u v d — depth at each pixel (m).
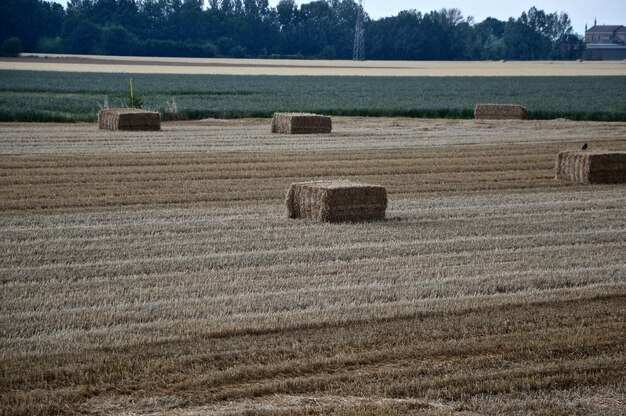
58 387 19.69
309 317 24.80
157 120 81.50
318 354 21.86
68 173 53.09
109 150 64.56
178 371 20.66
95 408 18.69
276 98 135.62
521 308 26.25
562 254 33.69
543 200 46.53
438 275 30.00
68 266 30.64
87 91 144.38
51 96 131.00
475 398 19.28
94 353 21.70
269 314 25.09
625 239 36.81
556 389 19.98
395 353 21.94
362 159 61.88
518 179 54.06
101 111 81.81
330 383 19.97
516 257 33.00
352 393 19.52
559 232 37.97
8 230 36.78
